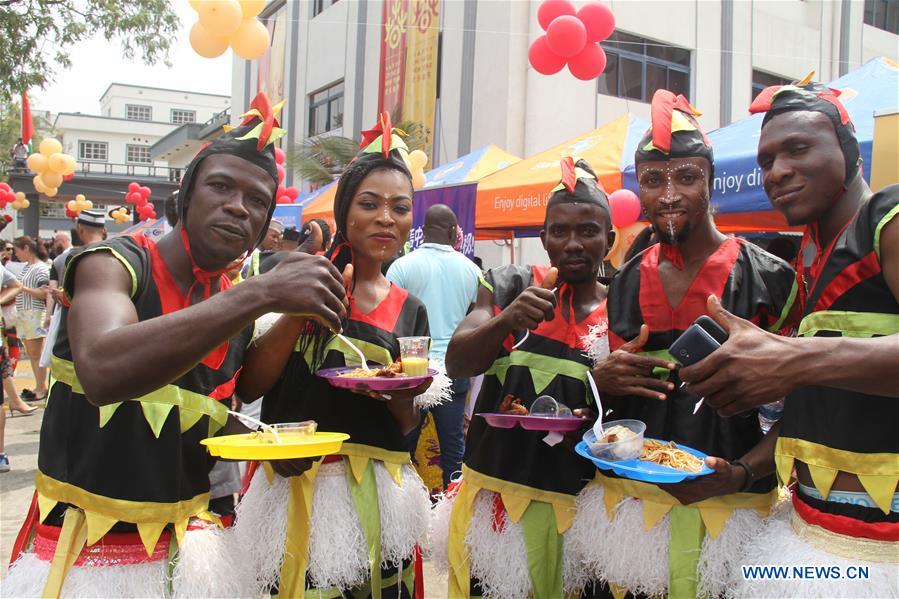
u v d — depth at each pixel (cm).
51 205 4331
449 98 1466
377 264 262
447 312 469
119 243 183
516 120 1294
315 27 2127
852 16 1686
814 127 187
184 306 192
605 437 209
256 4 450
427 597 389
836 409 186
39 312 934
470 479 261
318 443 197
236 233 184
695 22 1468
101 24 1284
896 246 171
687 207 215
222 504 306
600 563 230
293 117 2264
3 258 1329
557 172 650
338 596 241
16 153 2764
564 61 528
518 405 244
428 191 762
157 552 186
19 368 1253
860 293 182
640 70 1417
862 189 193
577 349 255
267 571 234
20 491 546
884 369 149
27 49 1245
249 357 230
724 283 218
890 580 179
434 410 459
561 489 249
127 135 5678
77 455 182
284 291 151
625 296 237
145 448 183
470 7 1402
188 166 189
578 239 244
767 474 211
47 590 174
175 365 148
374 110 1788
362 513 239
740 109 1541
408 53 1633
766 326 222
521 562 247
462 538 260
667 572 217
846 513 186
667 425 227
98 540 181
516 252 1317
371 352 254
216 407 200
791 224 196
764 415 233
